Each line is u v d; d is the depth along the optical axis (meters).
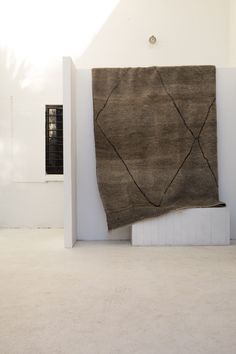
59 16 5.67
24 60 5.65
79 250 3.95
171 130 4.34
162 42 5.71
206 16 5.70
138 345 1.83
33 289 2.67
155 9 5.68
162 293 2.58
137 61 5.70
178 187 4.32
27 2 5.64
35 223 5.66
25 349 1.79
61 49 5.67
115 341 1.88
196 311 2.26
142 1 5.66
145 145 4.32
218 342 1.86
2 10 5.63
